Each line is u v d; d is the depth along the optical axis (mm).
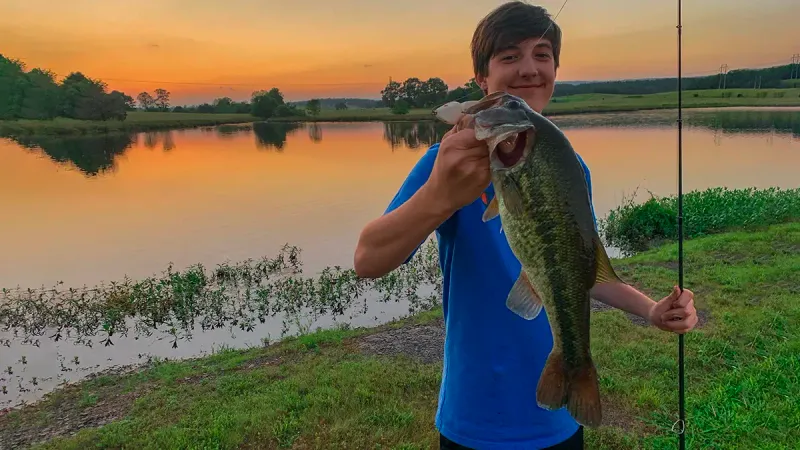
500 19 2293
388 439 4699
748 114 67688
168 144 57938
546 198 1806
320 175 31906
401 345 6891
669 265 9523
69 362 7824
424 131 76000
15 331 9047
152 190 26844
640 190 21469
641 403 4980
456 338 2219
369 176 31188
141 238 16391
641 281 8586
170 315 9680
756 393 4914
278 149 50969
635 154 33906
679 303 2188
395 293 10492
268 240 15805
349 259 13398
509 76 2295
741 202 13773
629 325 6785
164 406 5605
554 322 1882
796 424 4418
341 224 18062
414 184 2066
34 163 39562
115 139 64938
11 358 7996
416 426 4875
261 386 5887
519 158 1771
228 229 17516
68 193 26141
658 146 38406
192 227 17953
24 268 13164
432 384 5668
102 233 17219
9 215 20625
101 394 6332
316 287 10828
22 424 5664
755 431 4375
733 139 41500
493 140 1532
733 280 8211
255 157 43375
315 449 4613
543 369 1985
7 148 52125
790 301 7141
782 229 11117
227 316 9586
